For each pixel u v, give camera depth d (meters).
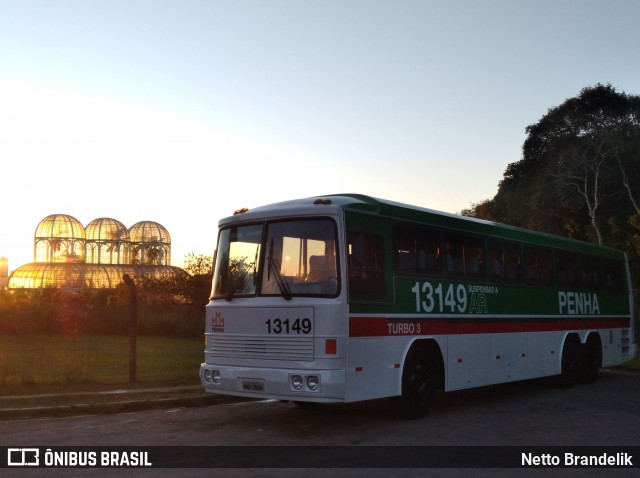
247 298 10.73
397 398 11.52
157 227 105.44
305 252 10.44
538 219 47.16
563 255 17.12
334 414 12.23
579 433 10.56
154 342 31.23
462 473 7.93
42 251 98.69
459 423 11.38
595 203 42.41
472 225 13.57
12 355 22.78
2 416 11.56
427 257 12.15
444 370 12.26
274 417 11.89
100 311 36.34
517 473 8.00
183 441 9.67
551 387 16.98
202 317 36.00
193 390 14.41
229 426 10.95
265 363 10.39
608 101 47.06
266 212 10.88
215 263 11.50
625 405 13.76
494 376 13.75
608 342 18.81
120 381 16.03
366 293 10.58
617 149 43.56
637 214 40.25
